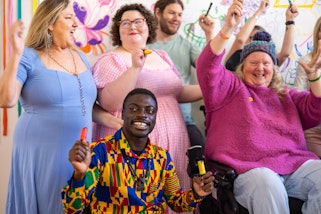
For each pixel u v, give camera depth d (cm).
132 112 132
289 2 223
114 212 126
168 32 222
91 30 220
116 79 171
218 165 164
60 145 151
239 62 206
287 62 238
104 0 221
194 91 209
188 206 135
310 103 178
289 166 165
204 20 216
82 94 157
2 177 216
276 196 147
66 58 160
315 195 155
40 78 149
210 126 179
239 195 156
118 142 132
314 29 224
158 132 182
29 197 151
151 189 132
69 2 159
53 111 151
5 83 134
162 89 191
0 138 215
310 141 212
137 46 194
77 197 112
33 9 212
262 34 196
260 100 177
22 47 133
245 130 168
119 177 127
